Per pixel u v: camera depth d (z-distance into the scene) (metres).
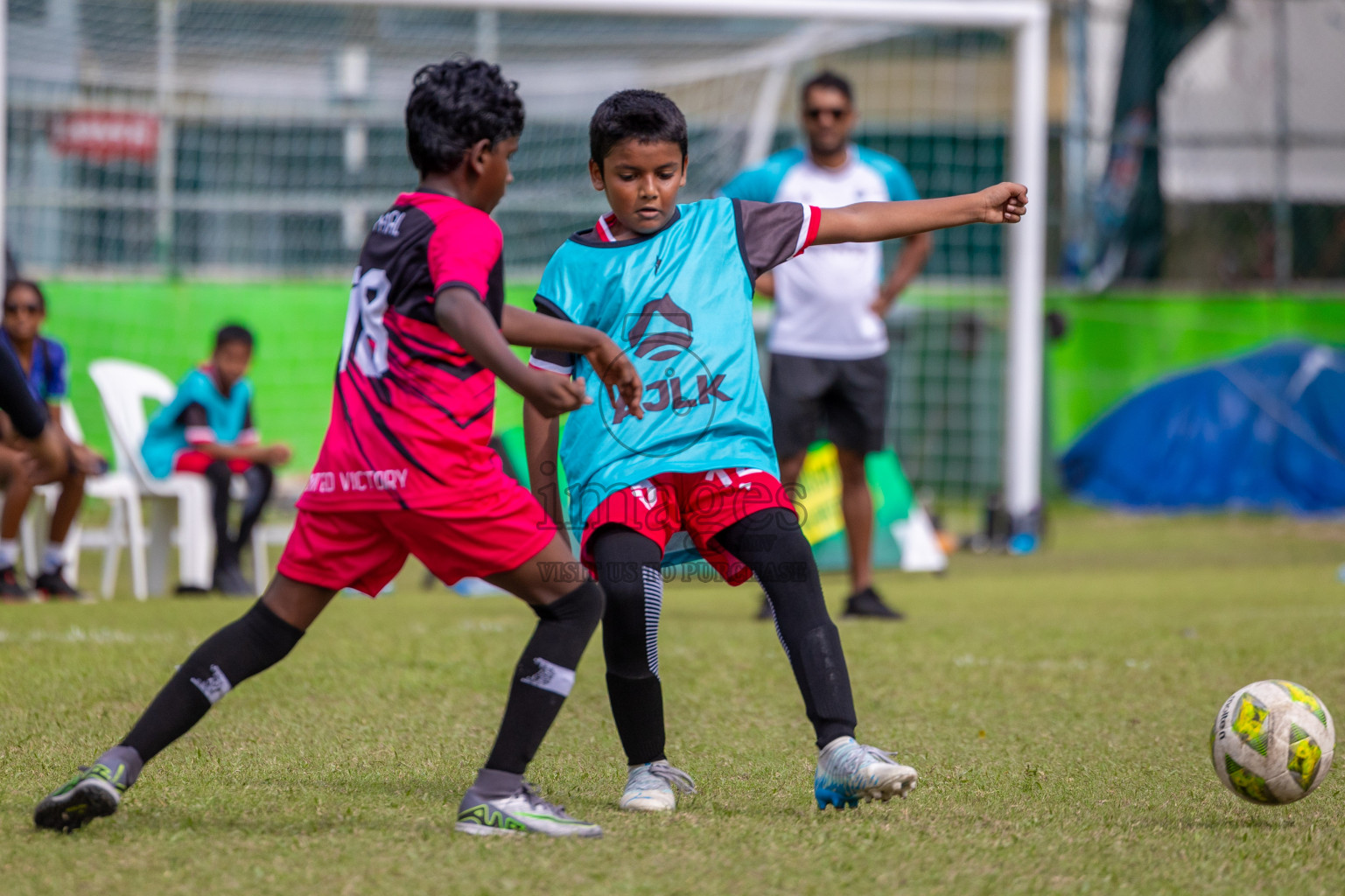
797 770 11.51
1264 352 50.28
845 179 22.95
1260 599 25.94
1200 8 52.34
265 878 7.98
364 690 15.34
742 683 16.16
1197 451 49.56
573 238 10.99
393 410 8.80
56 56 46.19
